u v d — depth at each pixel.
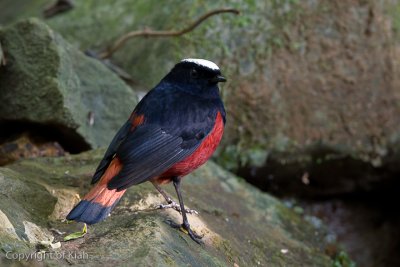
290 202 12.27
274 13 11.73
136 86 11.71
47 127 9.88
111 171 7.14
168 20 12.12
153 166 7.31
